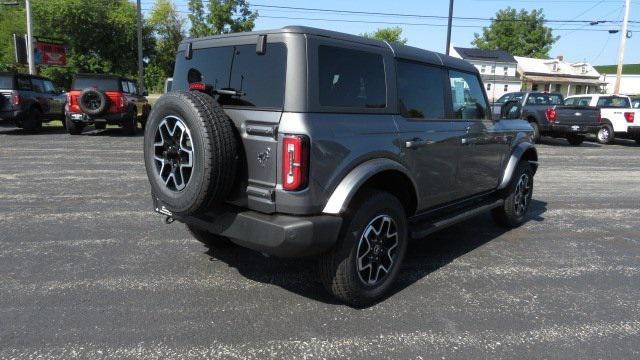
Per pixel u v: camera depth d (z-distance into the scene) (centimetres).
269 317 356
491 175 550
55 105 1666
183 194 339
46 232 537
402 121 402
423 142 419
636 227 637
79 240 512
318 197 332
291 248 326
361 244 364
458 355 313
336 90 347
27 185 779
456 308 381
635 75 6719
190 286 405
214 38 383
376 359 306
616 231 616
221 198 340
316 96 331
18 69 2972
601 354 319
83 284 402
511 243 554
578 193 855
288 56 328
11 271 424
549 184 940
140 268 440
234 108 351
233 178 340
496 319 364
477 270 465
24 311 352
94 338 318
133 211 634
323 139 329
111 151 1179
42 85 1622
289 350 312
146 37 4403
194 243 512
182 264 453
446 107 466
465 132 483
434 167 442
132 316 350
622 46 2511
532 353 318
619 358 315
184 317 351
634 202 789
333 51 347
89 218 597
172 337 323
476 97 519
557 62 6469
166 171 362
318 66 335
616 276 459
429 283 430
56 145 1270
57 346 307
